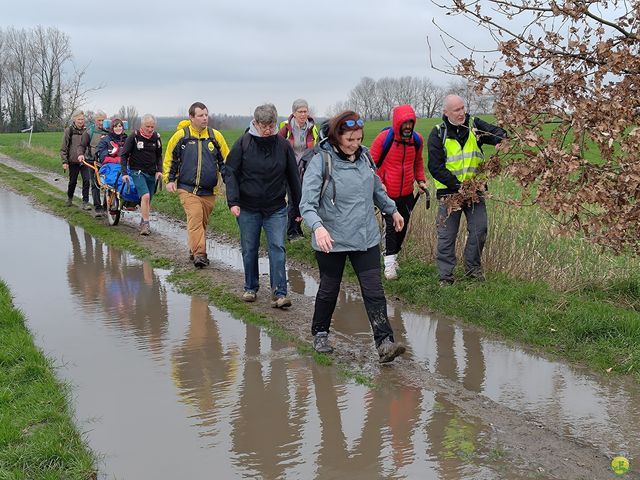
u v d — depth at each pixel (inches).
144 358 221.5
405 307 280.5
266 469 151.5
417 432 168.4
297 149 386.3
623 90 153.9
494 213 318.0
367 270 213.9
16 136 1910.7
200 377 205.6
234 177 273.1
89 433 168.7
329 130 207.6
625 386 196.1
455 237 285.9
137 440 165.2
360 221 209.3
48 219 502.0
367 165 212.7
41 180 735.7
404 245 342.0
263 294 301.0
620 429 169.0
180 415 179.2
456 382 200.7
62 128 1471.5
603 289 272.1
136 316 268.1
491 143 273.6
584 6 161.3
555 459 154.6
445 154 273.6
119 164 460.4
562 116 158.1
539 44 165.3
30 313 271.0
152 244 408.5
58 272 340.2
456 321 260.4
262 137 267.7
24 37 2763.3
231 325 257.8
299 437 166.6
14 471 145.3
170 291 307.0
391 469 150.6
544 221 320.8
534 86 161.5
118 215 464.8
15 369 201.9
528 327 239.6
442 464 152.5
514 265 289.9
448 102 271.1
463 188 186.5
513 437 165.5
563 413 178.5
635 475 147.3
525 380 201.5
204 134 344.2
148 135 426.9
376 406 184.2
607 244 167.0
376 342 213.6
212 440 165.3
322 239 198.2
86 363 216.5
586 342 224.2
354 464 153.1
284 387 197.8
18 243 413.1
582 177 156.1
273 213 276.5
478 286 279.1
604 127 149.9
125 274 337.7
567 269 284.7
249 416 178.7
